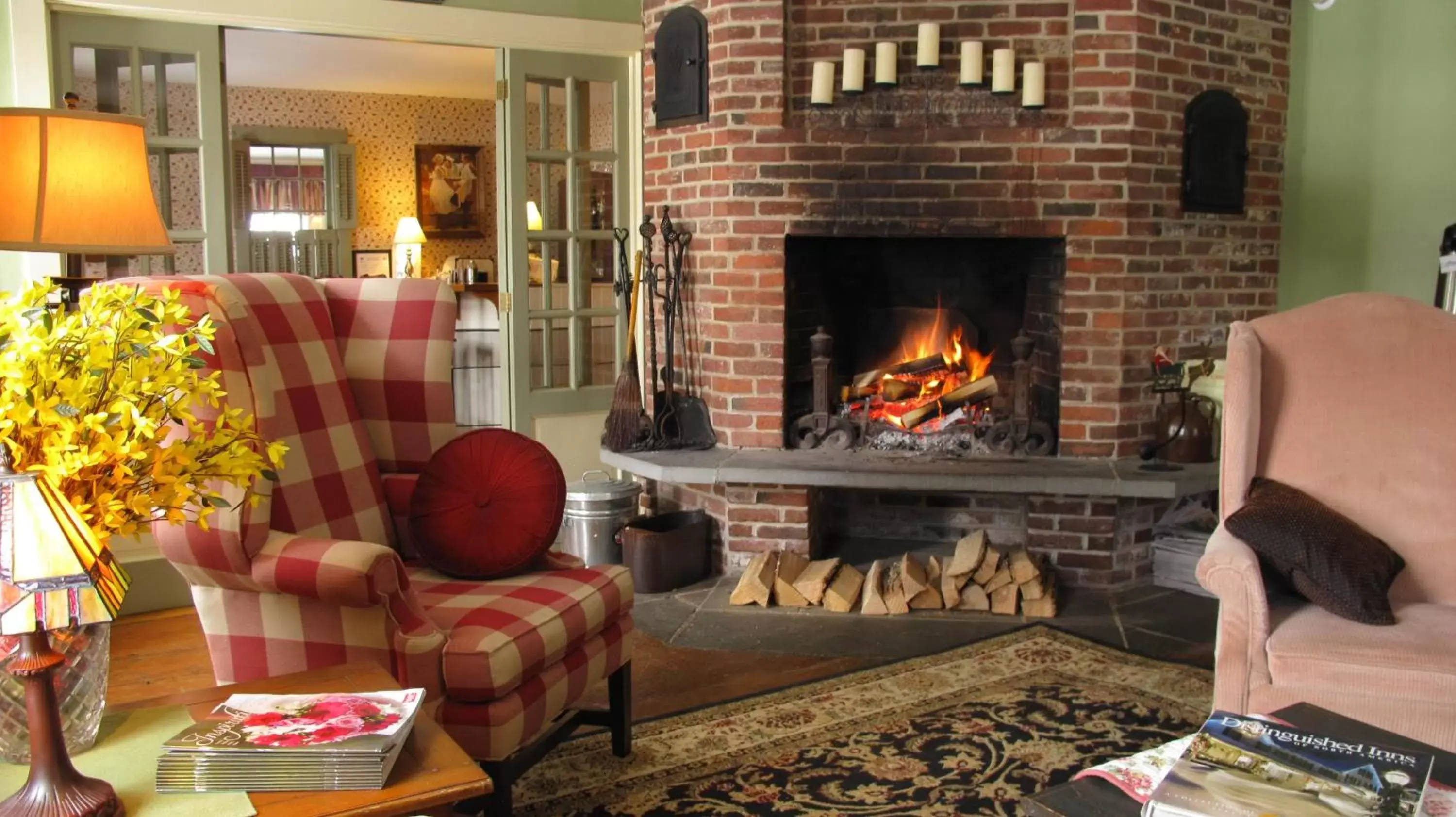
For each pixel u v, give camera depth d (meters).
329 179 10.03
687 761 2.81
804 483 4.08
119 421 1.56
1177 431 4.09
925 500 4.75
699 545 4.32
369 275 10.22
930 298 4.70
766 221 4.25
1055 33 4.14
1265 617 2.41
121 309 1.60
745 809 2.57
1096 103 4.08
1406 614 2.51
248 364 2.29
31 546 1.41
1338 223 4.46
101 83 4.06
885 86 4.18
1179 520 4.34
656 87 4.50
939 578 4.12
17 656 1.47
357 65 8.48
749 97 4.21
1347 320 2.90
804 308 4.54
